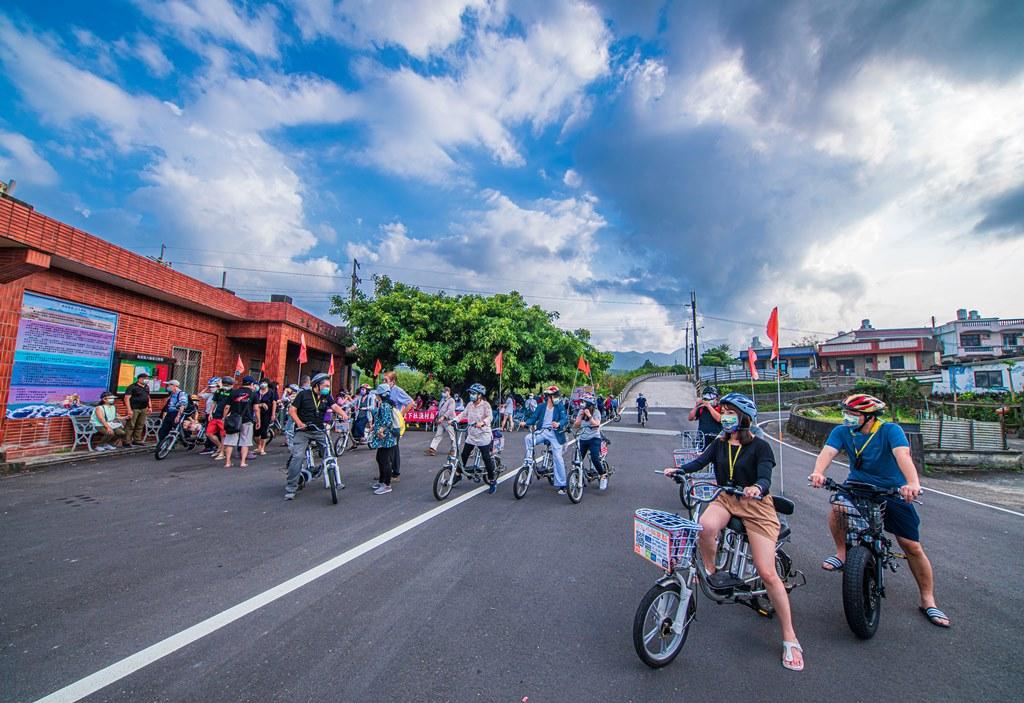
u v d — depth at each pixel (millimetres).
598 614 3807
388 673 2963
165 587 4102
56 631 3361
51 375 10172
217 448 11094
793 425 20547
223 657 3088
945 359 33250
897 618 3932
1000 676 3107
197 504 6781
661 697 2805
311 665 3023
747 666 3168
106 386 11570
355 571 4527
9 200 8320
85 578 4250
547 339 25328
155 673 2900
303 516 6305
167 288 12609
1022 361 25203
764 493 3219
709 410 7152
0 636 3279
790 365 51250
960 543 6055
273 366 16422
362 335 22406
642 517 3316
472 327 22688
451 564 4770
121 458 10297
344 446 12258
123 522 5883
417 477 9164
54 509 6383
